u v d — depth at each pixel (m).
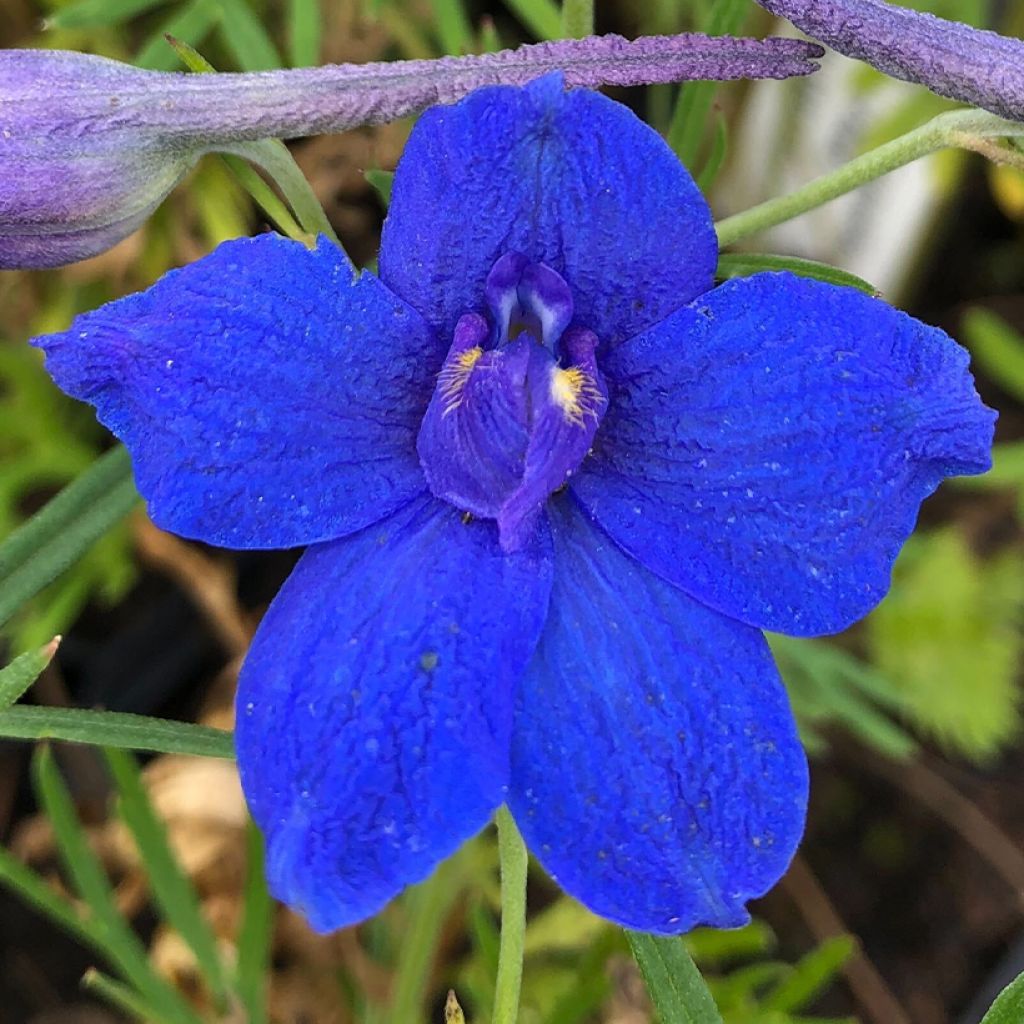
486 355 0.13
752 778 0.13
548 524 0.13
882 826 0.22
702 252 0.13
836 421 0.13
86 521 0.14
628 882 0.13
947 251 0.24
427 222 0.13
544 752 0.13
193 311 0.12
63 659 0.22
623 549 0.13
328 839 0.12
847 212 0.18
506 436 0.13
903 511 0.13
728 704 0.13
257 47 0.16
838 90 0.17
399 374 0.13
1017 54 0.13
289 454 0.13
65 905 0.16
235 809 0.20
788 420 0.13
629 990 0.17
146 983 0.16
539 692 0.13
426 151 0.12
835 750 0.22
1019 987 0.13
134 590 0.22
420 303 0.13
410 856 0.12
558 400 0.13
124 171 0.13
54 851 0.21
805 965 0.16
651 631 0.13
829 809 0.22
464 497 0.13
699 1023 0.13
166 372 0.12
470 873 0.17
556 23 0.17
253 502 0.13
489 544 0.13
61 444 0.20
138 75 0.13
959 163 0.19
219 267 0.12
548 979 0.19
